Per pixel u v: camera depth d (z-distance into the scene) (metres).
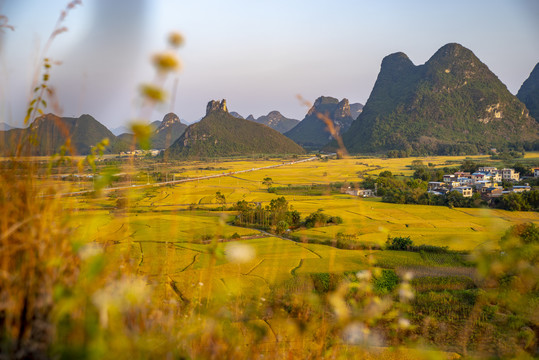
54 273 1.65
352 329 2.22
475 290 21.86
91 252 1.74
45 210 1.72
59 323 1.49
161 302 2.17
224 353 2.02
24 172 1.75
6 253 1.57
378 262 28.69
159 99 1.17
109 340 1.48
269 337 2.21
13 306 1.53
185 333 1.93
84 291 1.54
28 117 1.77
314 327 2.26
